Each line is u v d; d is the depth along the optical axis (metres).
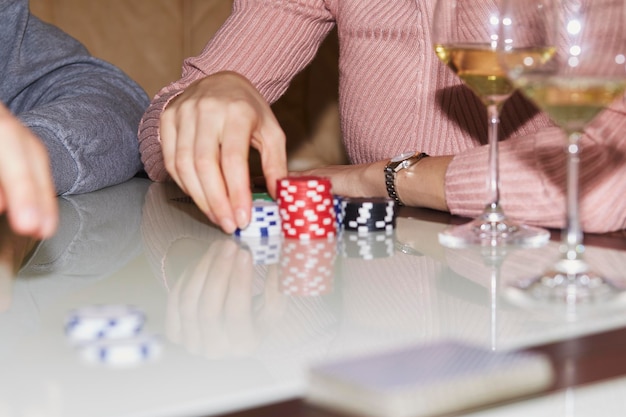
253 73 1.86
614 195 1.11
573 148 0.85
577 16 0.82
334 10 1.94
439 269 0.91
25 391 0.56
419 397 0.51
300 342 0.66
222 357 0.62
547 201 1.15
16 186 0.73
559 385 0.57
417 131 1.85
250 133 1.18
